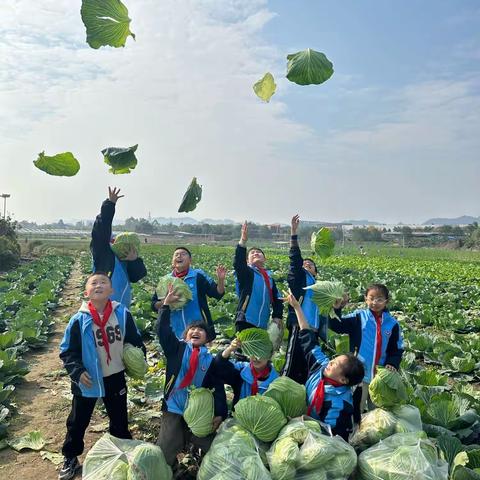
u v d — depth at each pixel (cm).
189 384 512
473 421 609
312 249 732
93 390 514
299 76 366
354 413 515
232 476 404
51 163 367
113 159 475
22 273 3059
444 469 420
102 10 322
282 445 426
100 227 631
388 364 614
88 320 518
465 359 1023
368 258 5956
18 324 1241
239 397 540
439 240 13138
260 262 766
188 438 525
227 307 1581
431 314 1688
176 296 541
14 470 573
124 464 428
